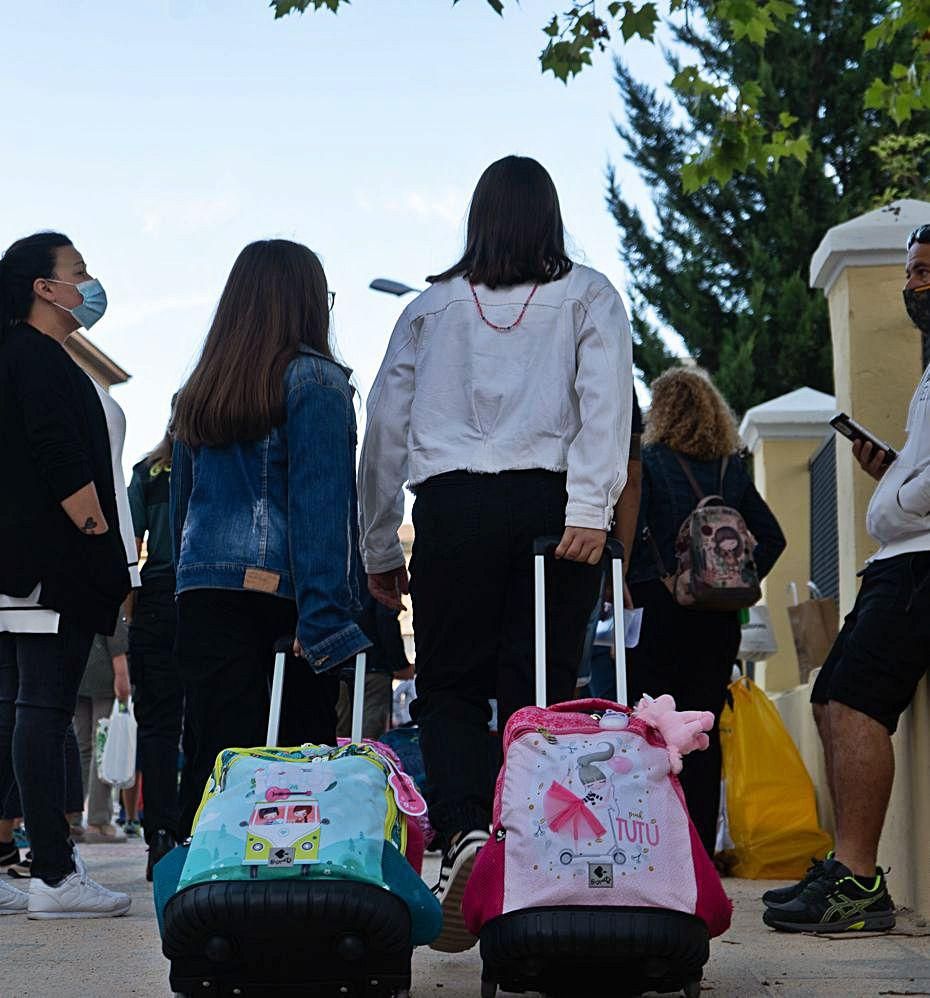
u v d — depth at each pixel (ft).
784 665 30.99
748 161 23.20
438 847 23.48
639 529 19.27
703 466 19.43
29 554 15.62
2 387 15.97
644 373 85.30
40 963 12.90
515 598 11.86
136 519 20.20
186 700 12.31
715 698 19.26
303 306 12.48
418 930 9.86
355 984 9.61
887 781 15.01
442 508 11.82
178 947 9.37
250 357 12.06
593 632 12.81
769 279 82.12
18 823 26.86
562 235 12.56
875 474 16.21
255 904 9.16
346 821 9.59
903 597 14.96
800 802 21.80
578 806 9.96
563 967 10.06
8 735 16.65
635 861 9.80
